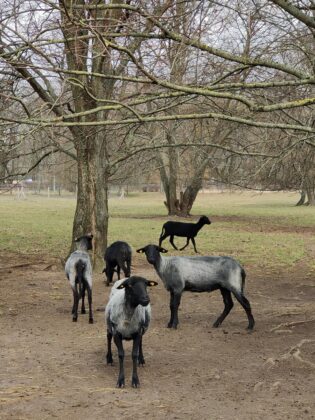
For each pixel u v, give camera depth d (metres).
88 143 15.29
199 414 6.11
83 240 11.11
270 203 59.34
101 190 15.74
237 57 7.23
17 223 31.22
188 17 8.70
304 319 10.65
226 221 34.84
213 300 12.59
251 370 7.65
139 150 13.72
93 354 8.43
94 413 6.16
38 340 9.20
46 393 6.77
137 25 8.69
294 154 12.94
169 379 7.29
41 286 13.95
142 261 18.06
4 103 9.31
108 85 13.99
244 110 12.84
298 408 6.28
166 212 42.00
